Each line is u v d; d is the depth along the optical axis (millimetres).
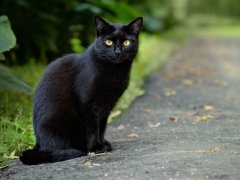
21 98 10172
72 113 7184
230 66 19656
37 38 13430
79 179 5934
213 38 35625
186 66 19234
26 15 13375
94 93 7105
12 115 9289
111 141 7984
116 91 7301
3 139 7910
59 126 7180
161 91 13336
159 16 31344
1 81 8852
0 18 8531
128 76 7434
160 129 8844
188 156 6520
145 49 21906
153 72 17078
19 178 6270
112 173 6027
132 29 7355
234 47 28562
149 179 5711
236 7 59406
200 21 51688
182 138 7824
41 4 13664
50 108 7164
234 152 6746
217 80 15672
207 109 10891
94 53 7125
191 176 5723
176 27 40469
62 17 14484
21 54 13516
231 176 5684
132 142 7738
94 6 14523
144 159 6523
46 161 6832
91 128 7227
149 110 10727
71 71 7230
